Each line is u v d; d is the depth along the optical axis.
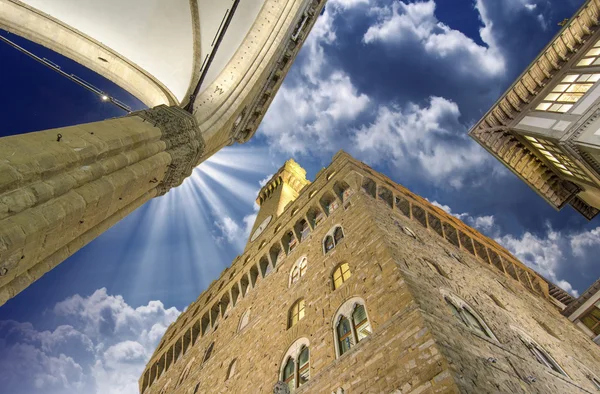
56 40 14.96
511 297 23.50
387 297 13.27
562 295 35.47
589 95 24.98
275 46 19.09
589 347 25.08
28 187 6.54
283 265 25.16
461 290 17.30
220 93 16.42
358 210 20.84
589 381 17.81
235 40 18.00
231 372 20.75
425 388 9.38
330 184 25.88
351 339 13.52
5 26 13.84
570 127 24.75
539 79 30.41
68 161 7.47
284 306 20.14
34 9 14.12
